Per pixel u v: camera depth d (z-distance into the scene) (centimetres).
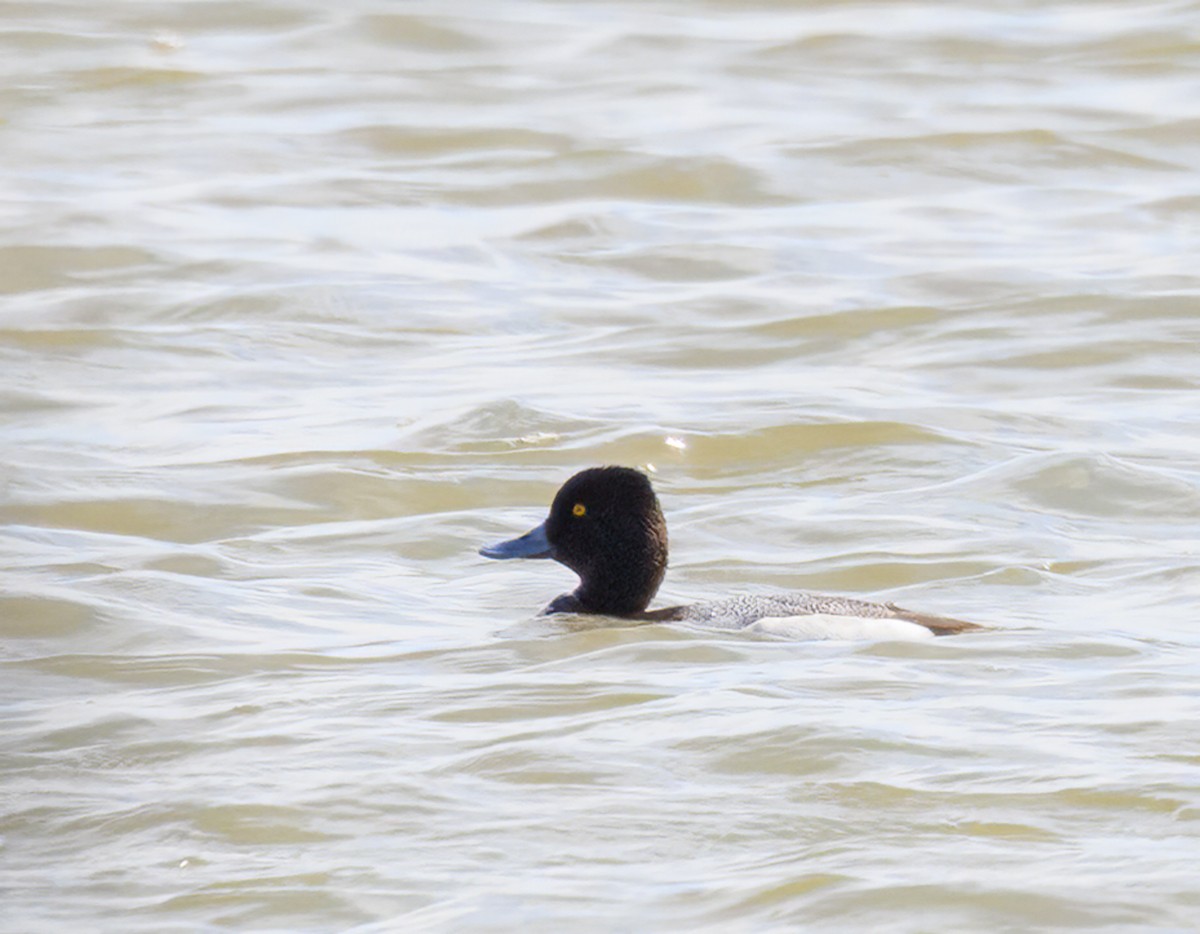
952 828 859
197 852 862
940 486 1639
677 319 2267
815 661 1114
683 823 870
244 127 3111
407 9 3738
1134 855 824
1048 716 1000
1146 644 1161
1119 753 941
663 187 2850
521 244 2589
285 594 1337
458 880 822
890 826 862
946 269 2442
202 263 2467
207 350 2144
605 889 807
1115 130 3106
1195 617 1257
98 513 1569
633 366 2089
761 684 1066
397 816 888
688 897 799
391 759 957
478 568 1436
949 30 3634
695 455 1747
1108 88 3306
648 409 1888
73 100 3234
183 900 816
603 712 1019
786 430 1791
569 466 1714
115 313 2273
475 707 1038
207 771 954
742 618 1212
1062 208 2762
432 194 2809
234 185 2828
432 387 1998
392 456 1728
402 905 802
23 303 2308
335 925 787
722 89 3325
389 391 1988
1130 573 1388
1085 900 784
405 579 1399
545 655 1148
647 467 1717
